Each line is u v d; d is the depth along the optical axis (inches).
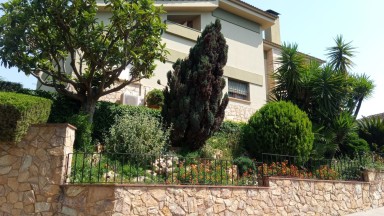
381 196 454.9
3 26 382.9
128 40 426.9
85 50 398.6
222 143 476.4
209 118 424.5
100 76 435.2
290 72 607.5
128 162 345.7
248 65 759.1
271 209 337.7
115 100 544.4
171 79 445.4
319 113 578.9
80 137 366.0
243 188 326.0
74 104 431.2
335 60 712.4
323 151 498.9
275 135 436.8
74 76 526.3
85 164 312.3
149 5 400.5
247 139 470.9
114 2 390.9
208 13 733.9
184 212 284.7
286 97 616.4
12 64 384.5
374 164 479.8
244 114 694.5
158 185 279.9
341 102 593.6
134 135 369.1
